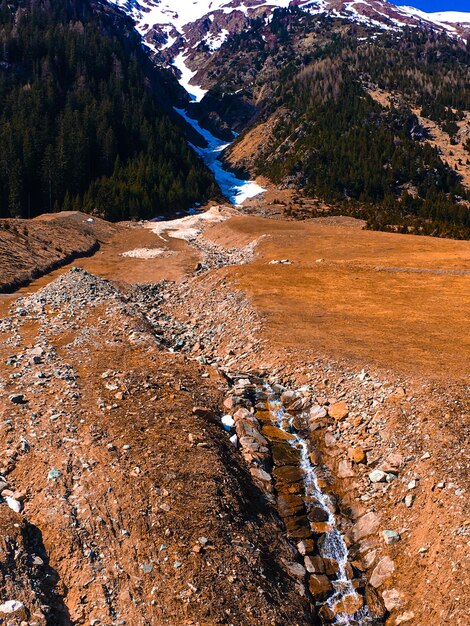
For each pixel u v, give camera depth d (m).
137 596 13.60
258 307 37.44
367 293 42.47
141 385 23.72
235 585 14.10
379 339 29.66
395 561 16.00
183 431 20.14
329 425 22.38
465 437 18.55
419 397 21.39
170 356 27.89
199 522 15.82
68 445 18.67
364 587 15.79
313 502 18.72
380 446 20.25
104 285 46.38
